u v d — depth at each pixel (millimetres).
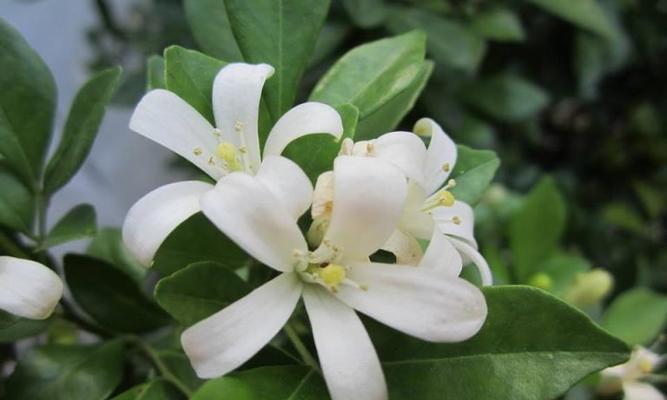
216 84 124
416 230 120
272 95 134
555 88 336
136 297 146
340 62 142
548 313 112
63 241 132
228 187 107
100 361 135
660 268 370
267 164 110
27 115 137
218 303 117
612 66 324
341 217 109
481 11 239
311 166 121
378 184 108
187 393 129
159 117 120
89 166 359
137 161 416
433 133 129
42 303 114
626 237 380
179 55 128
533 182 360
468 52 219
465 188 144
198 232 130
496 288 114
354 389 106
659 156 402
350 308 112
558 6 257
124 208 406
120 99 254
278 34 135
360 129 139
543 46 321
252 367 119
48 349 135
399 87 139
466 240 131
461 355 115
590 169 416
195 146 122
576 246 328
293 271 114
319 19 136
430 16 221
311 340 124
